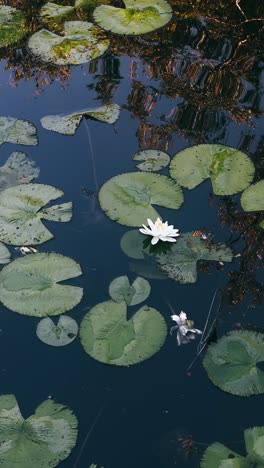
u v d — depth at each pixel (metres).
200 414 2.07
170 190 2.49
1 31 3.11
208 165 2.57
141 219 2.42
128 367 2.13
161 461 2.00
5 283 2.26
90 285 2.29
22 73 2.95
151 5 3.21
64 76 2.93
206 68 2.95
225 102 2.82
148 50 3.03
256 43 3.06
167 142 2.67
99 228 2.42
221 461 1.98
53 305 2.23
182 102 2.82
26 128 2.70
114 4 3.27
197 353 2.16
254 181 2.54
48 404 2.07
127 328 2.18
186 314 2.23
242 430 2.04
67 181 2.54
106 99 2.83
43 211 2.43
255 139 2.69
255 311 2.24
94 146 2.66
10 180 2.51
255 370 2.12
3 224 2.39
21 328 2.20
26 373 2.13
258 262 2.34
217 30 3.11
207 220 2.44
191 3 3.22
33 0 3.28
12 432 2.01
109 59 2.99
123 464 1.99
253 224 2.44
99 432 2.04
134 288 2.25
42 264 2.30
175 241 2.37
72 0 3.29
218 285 2.29
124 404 2.08
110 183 2.51
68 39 3.07
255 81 2.91
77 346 2.17
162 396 2.09
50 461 1.97
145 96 2.85
